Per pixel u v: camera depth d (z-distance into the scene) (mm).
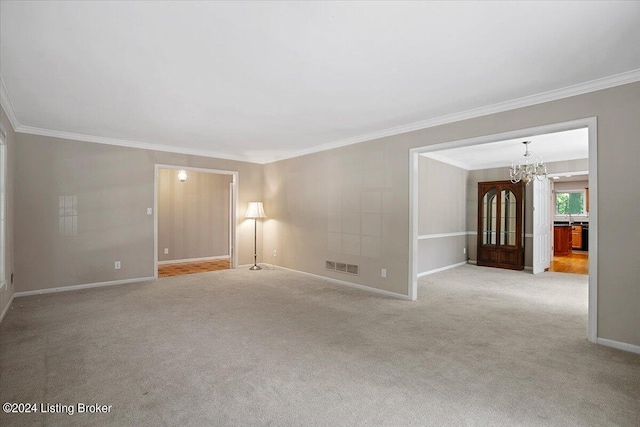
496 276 6387
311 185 6176
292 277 6098
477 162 7395
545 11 1973
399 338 3160
